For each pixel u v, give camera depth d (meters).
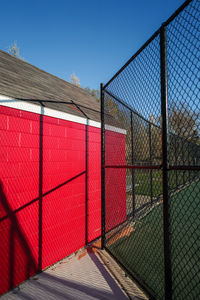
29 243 2.80
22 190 2.78
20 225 2.71
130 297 2.15
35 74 5.16
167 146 1.80
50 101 3.66
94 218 4.16
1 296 2.33
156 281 2.32
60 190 3.41
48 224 3.14
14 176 2.69
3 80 3.19
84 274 2.72
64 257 3.34
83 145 4.01
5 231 2.52
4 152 2.60
